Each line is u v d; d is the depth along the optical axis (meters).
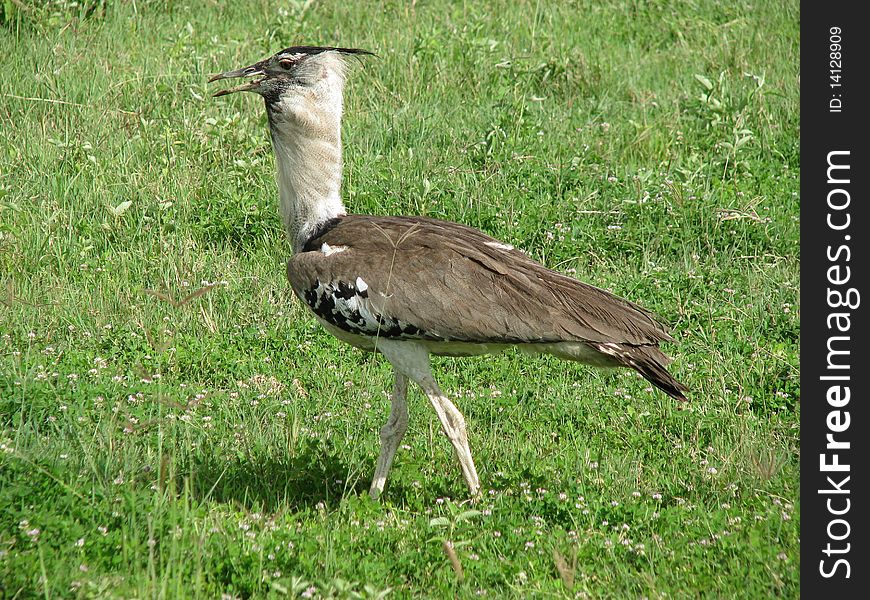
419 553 7.66
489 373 10.95
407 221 8.98
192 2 18.83
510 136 14.77
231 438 9.38
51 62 15.81
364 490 9.03
